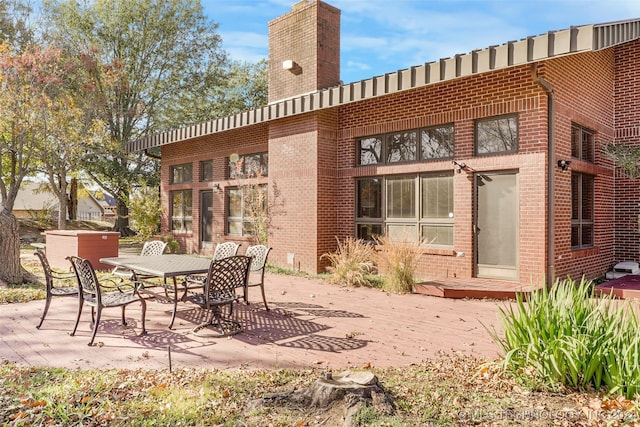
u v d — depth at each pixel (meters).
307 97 11.30
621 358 3.80
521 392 3.87
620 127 11.45
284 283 10.42
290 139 12.63
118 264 7.35
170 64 30.61
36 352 5.29
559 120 8.98
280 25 14.62
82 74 23.75
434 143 10.61
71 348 5.45
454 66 8.40
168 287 7.98
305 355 5.23
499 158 9.27
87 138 21.30
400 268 9.32
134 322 6.73
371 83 9.81
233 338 5.93
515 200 9.18
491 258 9.52
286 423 3.25
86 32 28.70
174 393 3.87
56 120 19.75
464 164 9.82
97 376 4.33
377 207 11.73
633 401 3.52
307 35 13.70
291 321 6.86
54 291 6.59
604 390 3.85
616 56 11.56
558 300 4.29
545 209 8.62
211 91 33.94
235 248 9.37
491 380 4.18
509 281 9.20
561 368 3.91
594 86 10.56
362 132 11.89
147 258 8.16
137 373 4.48
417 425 3.19
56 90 20.20
